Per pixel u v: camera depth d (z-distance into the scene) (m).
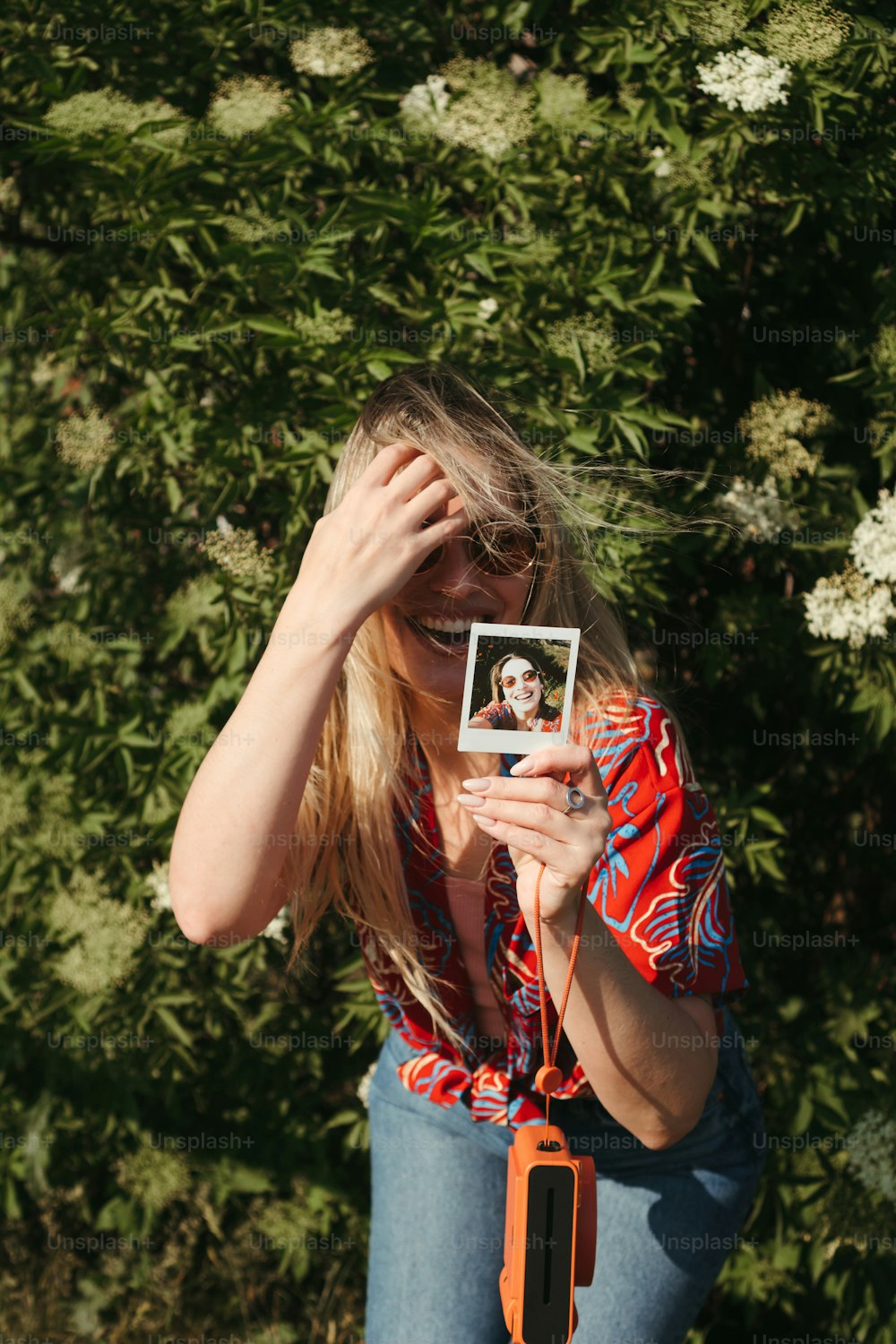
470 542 1.36
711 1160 1.52
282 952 2.69
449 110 2.37
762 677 2.77
